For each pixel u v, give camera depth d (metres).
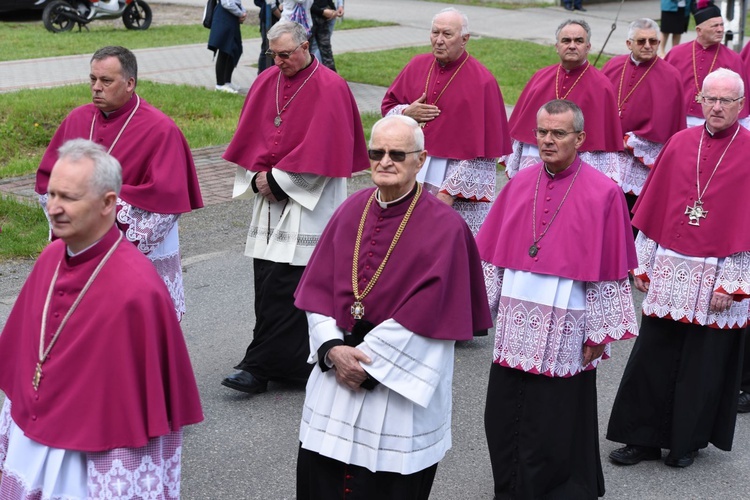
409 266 3.74
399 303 3.72
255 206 5.89
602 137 7.58
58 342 3.15
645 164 8.30
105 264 3.16
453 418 5.71
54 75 13.91
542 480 4.52
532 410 4.50
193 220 8.92
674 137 5.36
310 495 3.89
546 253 4.48
